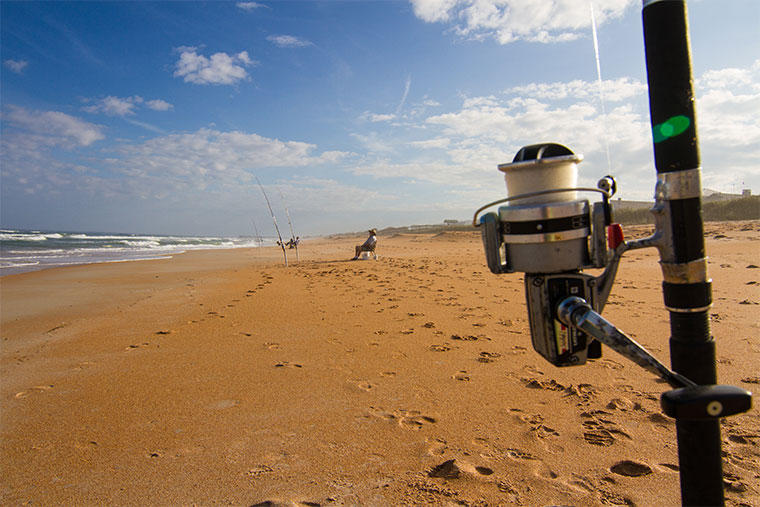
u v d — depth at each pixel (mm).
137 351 4465
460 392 3191
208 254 25156
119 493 2090
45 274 12625
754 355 3637
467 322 5359
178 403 3131
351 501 1967
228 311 6488
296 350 4363
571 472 2146
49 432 2727
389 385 3377
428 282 9266
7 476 2256
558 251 1142
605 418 2689
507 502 1925
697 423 971
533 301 1193
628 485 2023
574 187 1153
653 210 1044
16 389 3459
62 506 2004
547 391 3146
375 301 7047
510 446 2414
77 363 4105
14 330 5516
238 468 2273
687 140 989
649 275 8805
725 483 1971
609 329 1020
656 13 1006
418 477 2141
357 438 2559
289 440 2559
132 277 11750
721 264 9273
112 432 2713
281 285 9531
